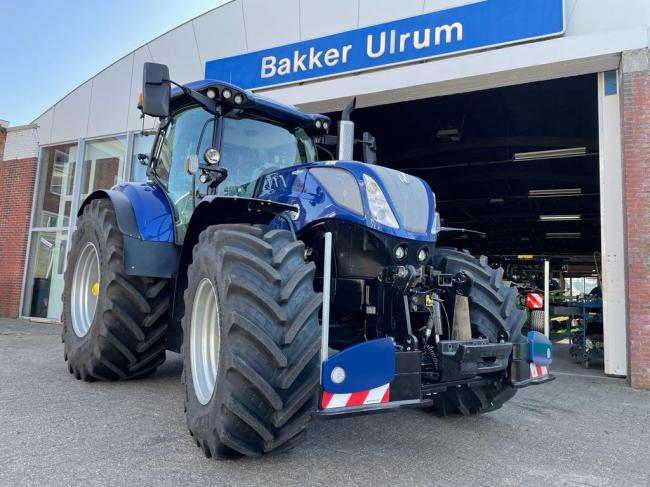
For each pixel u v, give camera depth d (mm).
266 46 8445
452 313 3240
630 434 3572
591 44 6020
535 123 10695
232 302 2439
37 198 11039
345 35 7586
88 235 4441
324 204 3111
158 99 3283
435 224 3311
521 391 5105
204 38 9133
